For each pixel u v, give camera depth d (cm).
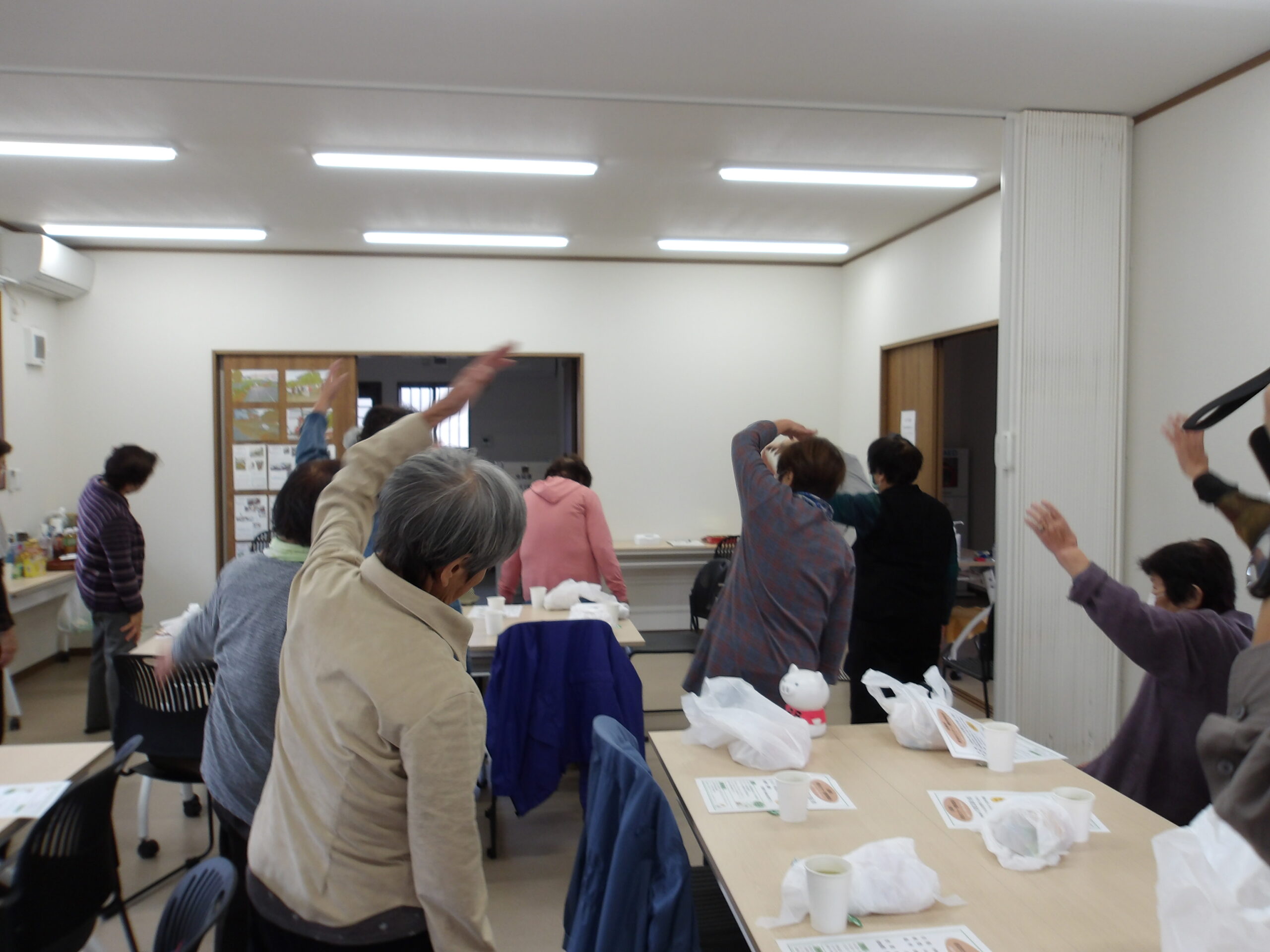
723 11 273
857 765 193
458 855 112
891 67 316
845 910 125
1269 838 84
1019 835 149
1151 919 129
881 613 291
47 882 160
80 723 445
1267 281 300
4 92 332
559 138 391
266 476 605
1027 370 352
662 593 647
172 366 596
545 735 282
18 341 531
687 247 607
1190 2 269
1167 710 194
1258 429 112
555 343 638
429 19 276
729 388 659
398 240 579
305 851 118
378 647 114
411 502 117
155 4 264
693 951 137
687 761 195
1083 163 356
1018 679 352
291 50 296
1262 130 302
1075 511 355
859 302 641
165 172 431
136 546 415
